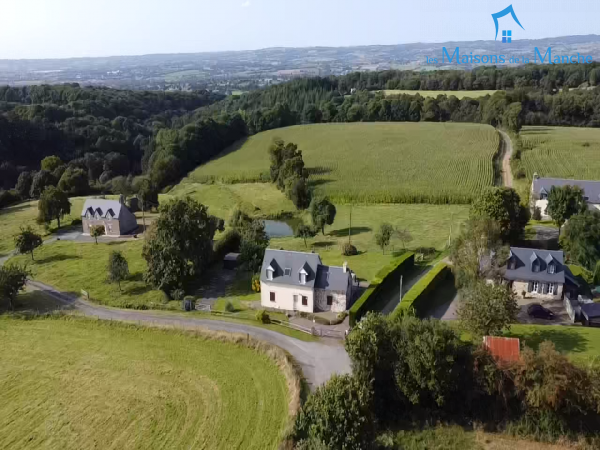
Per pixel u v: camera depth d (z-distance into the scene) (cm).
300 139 18125
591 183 9212
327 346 4956
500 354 3897
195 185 14488
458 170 13025
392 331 4000
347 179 12888
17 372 4775
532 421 3653
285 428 3712
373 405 3819
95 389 4431
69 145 17912
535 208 9225
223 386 4397
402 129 18662
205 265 7531
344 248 7956
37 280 7381
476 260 5728
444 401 3759
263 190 13275
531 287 6038
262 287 6138
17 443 3781
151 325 5572
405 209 10881
